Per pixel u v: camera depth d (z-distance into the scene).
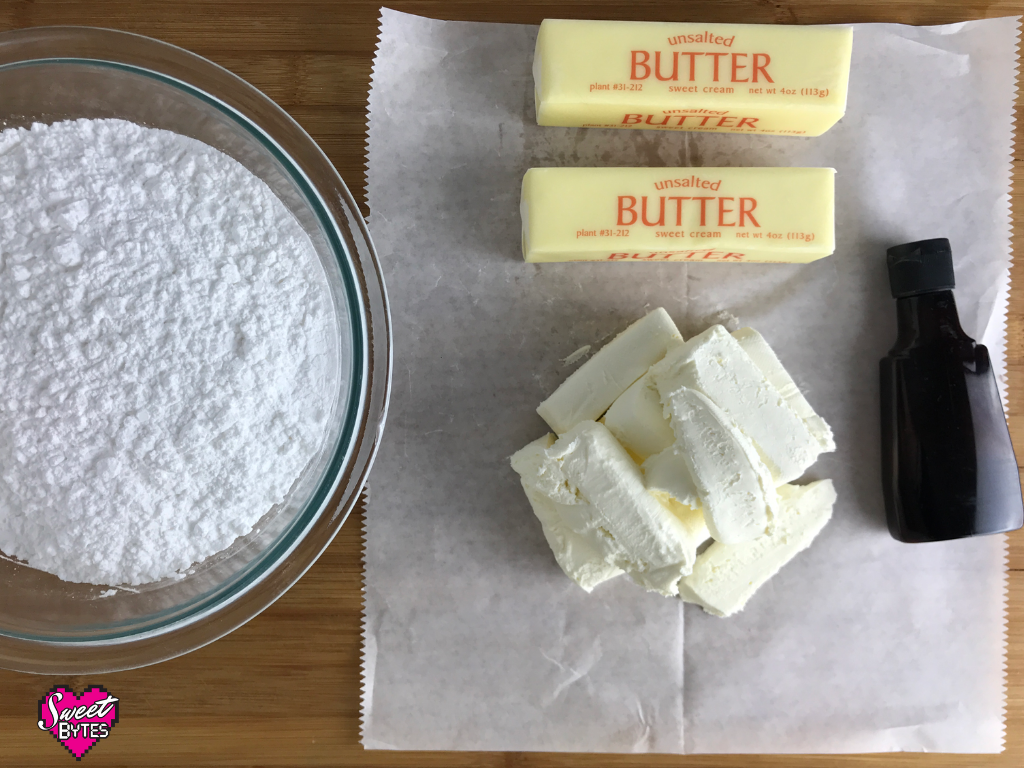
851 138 0.29
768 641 0.29
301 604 0.29
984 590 0.29
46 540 0.25
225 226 0.26
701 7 0.29
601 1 0.29
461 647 0.29
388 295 0.29
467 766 0.29
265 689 0.29
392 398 0.29
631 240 0.28
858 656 0.29
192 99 0.27
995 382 0.28
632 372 0.28
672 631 0.29
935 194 0.30
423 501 0.29
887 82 0.30
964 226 0.29
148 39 0.27
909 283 0.28
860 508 0.30
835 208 0.30
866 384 0.30
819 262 0.30
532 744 0.29
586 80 0.27
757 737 0.29
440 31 0.29
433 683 0.29
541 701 0.29
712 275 0.30
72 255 0.25
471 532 0.29
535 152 0.30
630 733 0.29
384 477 0.29
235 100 0.27
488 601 0.29
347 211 0.27
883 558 0.29
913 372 0.28
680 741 0.29
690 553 0.27
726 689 0.29
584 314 0.30
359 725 0.29
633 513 0.27
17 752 0.29
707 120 0.29
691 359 0.27
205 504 0.25
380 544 0.29
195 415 0.25
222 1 0.29
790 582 0.30
